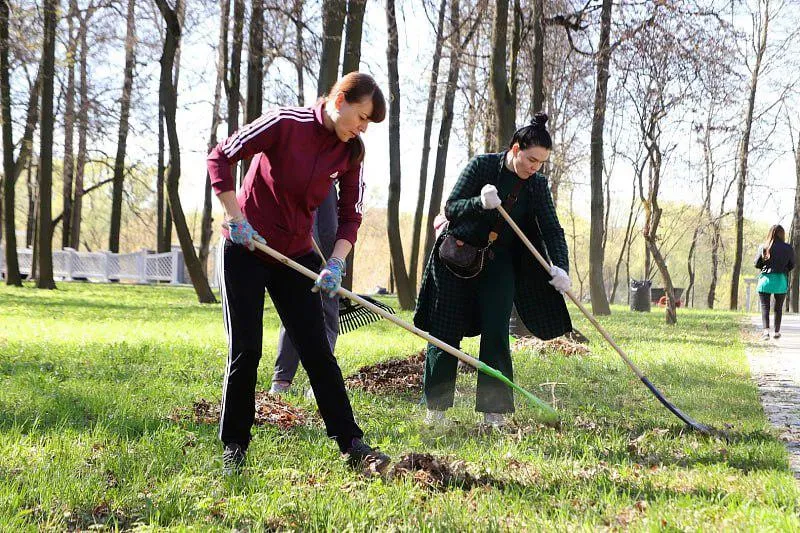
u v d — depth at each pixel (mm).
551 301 5270
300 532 2943
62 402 5383
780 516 3004
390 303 23375
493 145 14180
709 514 3109
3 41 20016
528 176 5047
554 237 5129
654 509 3141
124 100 26469
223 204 3768
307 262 4039
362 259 69812
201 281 20141
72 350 8836
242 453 3904
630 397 6672
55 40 22219
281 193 3828
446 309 5254
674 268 60938
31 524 2895
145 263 36000
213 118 26562
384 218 61781
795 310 30594
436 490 3500
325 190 3900
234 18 18875
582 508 3238
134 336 10867
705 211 37906
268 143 3764
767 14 30359
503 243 5164
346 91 3691
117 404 5398
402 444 4410
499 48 12477
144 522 3057
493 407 5113
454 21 16109
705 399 6637
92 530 2971
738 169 31531
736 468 4098
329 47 14266
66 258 35594
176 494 3305
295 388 6473
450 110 21453
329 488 3480
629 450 4484
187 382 6797
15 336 10320
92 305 17594
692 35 14391
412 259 24719
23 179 47062
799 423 5895
